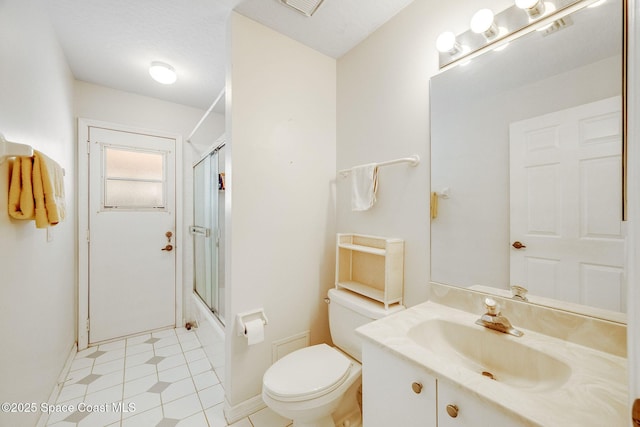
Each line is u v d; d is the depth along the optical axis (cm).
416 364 81
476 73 119
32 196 118
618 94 85
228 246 156
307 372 129
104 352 227
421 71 141
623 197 83
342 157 193
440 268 131
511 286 108
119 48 188
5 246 106
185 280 286
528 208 104
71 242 218
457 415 73
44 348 148
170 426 146
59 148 179
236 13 153
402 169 150
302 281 181
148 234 266
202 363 210
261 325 150
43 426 144
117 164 251
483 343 102
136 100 260
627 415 60
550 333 97
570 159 94
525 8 100
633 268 43
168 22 162
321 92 191
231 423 149
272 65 166
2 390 102
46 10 150
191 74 224
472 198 120
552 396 66
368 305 144
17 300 115
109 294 246
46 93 152
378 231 165
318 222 190
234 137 151
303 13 153
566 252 94
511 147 108
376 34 167
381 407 96
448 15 129
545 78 99
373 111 169
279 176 170
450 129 128
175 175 281
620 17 84
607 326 86
